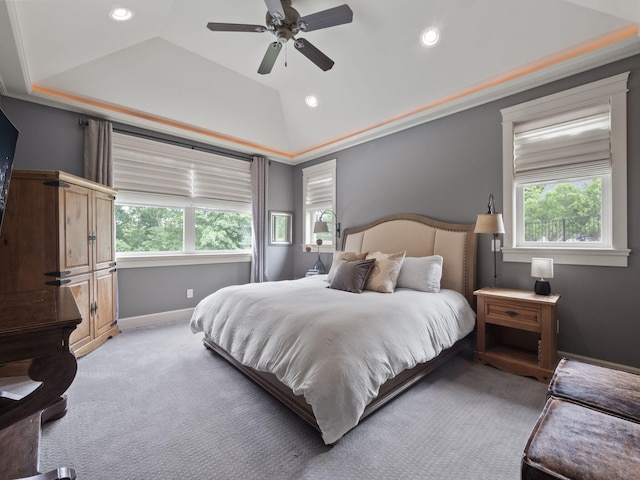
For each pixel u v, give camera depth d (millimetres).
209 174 4363
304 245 5195
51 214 2455
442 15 2465
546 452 864
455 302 2619
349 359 1569
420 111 3424
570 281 2502
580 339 2457
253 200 4738
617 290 2301
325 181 4863
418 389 2135
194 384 2225
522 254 2744
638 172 2227
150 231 3906
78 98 3145
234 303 2480
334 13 2098
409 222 3518
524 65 2602
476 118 3064
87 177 3248
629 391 1168
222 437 1627
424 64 2891
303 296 2418
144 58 3041
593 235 2490
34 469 1237
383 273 2805
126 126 3602
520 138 2807
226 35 2938
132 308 3660
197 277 4234
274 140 4719
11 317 1006
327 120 4098
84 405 1929
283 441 1596
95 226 2951
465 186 3143
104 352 2832
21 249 2369
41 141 3035
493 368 2488
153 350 2891
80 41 2510
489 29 2441
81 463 1421
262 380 2074
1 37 2064
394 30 2680
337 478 1341
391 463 1432
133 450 1517
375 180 4055
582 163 2461
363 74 3240
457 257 3037
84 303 2771
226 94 3729
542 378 2238
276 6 1989
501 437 1615
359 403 1514
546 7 2189
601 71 2373
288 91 3912
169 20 2738
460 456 1475
